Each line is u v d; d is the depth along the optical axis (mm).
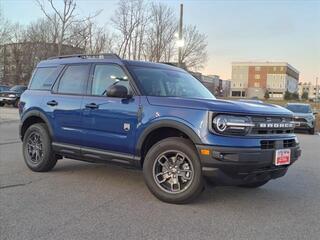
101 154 6367
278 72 135000
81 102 6637
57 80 7301
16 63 53844
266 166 5379
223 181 5281
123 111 6023
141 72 6344
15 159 8797
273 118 5559
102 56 6746
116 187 6445
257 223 4891
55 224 4695
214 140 5172
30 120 7746
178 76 6879
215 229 4648
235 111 5215
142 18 58250
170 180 5629
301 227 4785
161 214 5133
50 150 7277
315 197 6188
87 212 5152
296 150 5844
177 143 5496
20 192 6055
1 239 4238
